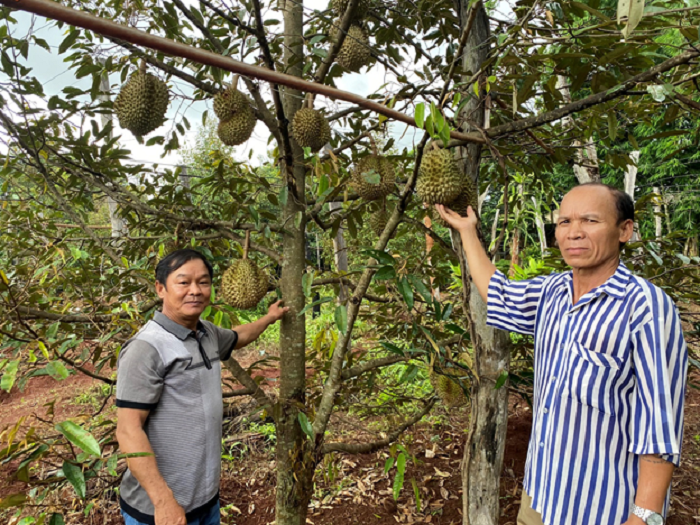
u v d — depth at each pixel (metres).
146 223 2.33
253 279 1.88
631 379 1.13
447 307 1.98
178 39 1.75
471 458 1.90
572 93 1.57
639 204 2.28
